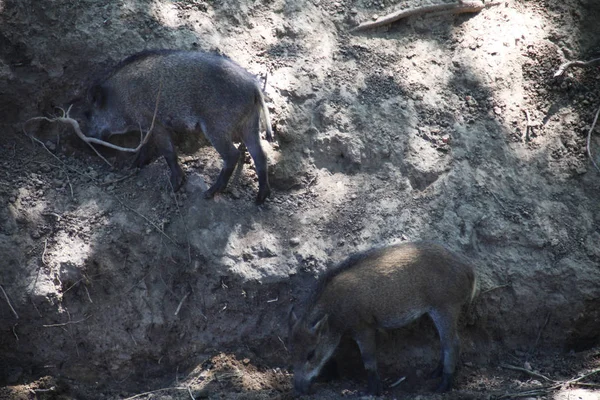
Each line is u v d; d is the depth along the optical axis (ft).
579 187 42.24
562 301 38.70
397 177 41.01
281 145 41.39
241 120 38.70
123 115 39.96
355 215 39.86
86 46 42.27
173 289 38.14
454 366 35.94
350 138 41.75
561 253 39.58
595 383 35.91
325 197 40.55
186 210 39.09
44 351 37.73
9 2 41.86
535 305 38.75
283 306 38.04
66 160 41.27
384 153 41.52
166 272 38.14
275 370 37.52
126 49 42.60
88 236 38.14
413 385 36.94
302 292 37.96
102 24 42.80
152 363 38.11
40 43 41.86
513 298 38.65
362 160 41.52
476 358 38.19
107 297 37.88
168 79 38.73
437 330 37.55
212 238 38.40
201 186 39.78
